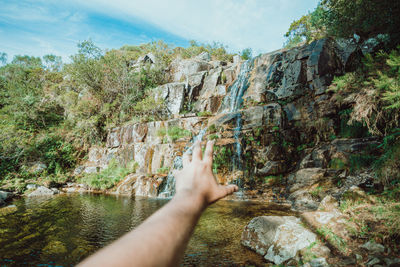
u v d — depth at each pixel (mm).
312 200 7629
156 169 13250
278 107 12125
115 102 19188
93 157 17125
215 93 18672
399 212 3803
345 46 12242
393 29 8266
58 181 13945
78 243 4762
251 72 16891
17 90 23500
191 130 14031
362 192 5203
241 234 4930
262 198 9352
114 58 21609
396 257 3100
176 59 25016
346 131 9711
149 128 14914
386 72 5391
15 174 13648
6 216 6914
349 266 3111
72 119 19438
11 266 3785
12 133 16422
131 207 8211
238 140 11922
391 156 5922
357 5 8172
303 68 13055
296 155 11227
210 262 3746
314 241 3729
